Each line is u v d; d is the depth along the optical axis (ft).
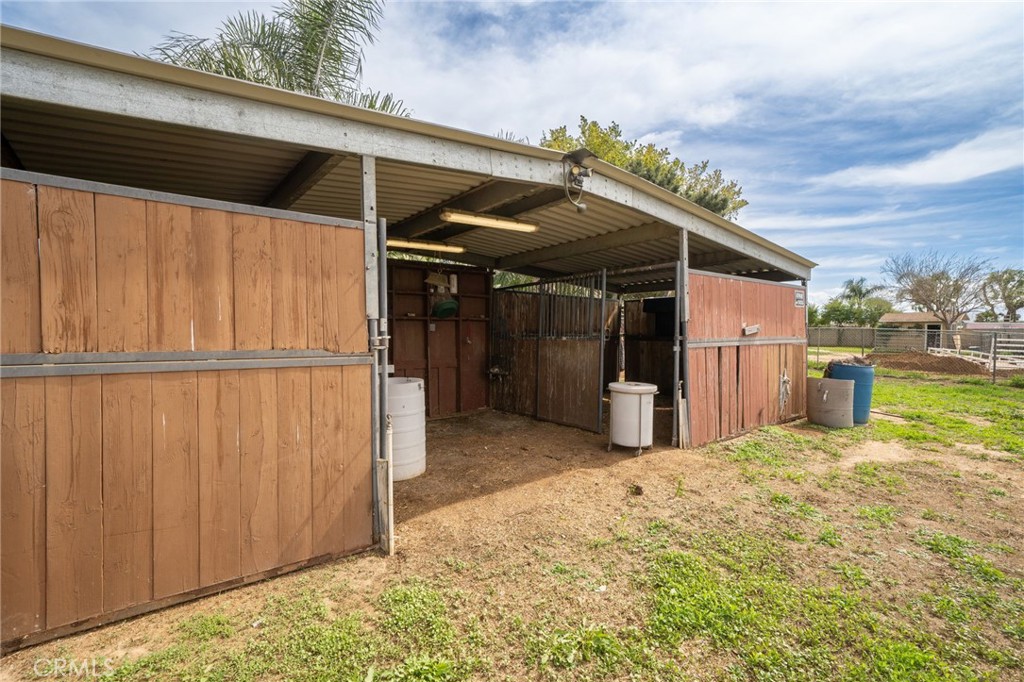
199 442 8.20
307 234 9.37
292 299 9.18
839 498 13.48
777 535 10.95
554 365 23.86
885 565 9.66
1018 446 19.04
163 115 7.86
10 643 6.72
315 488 9.47
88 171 12.69
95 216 7.28
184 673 6.36
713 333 20.08
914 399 32.12
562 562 9.63
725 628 7.39
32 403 6.84
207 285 8.25
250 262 8.70
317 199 15.93
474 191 15.66
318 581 8.85
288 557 9.14
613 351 32.86
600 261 27.61
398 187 14.94
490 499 13.30
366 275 10.17
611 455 17.88
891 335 69.00
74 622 7.17
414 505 12.85
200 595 8.22
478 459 17.39
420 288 25.21
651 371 32.76
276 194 14.73
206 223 8.25
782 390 24.53
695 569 9.25
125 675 6.33
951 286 86.58
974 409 28.19
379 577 9.04
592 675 6.43
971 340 65.31
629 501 13.10
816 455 18.15
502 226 16.85
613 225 19.90
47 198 6.91
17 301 6.72
